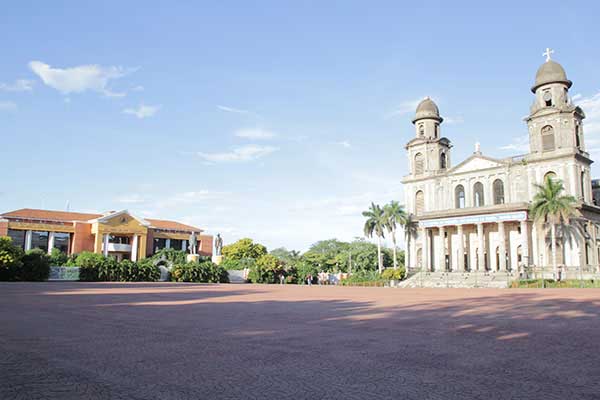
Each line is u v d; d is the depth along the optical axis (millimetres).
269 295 33219
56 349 10367
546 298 27812
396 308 21594
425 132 77250
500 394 6867
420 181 75812
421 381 7613
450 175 72250
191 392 6953
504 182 66438
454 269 69688
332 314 18703
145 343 11242
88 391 6984
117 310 19719
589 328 14055
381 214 77875
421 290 43969
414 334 12859
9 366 8625
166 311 19625
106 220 82750
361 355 9781
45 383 7418
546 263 59844
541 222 56531
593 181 74938
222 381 7594
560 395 6832
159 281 65250
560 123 61531
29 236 79000
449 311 19906
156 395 6789
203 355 9758
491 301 25750
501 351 10242
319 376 7941
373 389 7121
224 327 14359
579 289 41656
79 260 61594
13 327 13867
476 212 64125
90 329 13664
